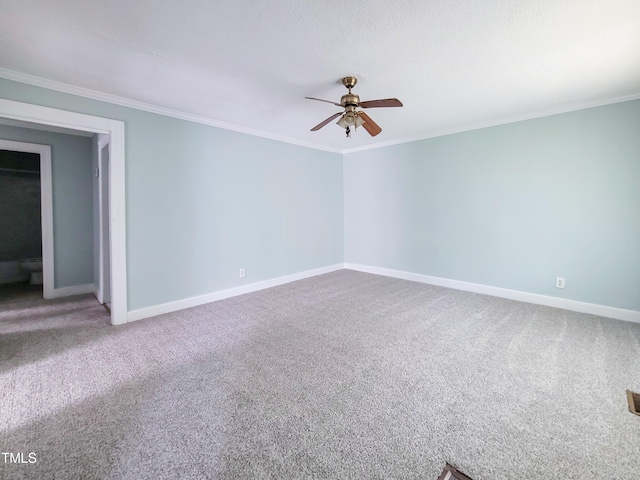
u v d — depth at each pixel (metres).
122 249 2.95
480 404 1.74
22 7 1.55
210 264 3.67
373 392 1.85
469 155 3.96
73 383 1.95
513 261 3.69
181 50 2.00
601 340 2.56
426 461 1.34
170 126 3.25
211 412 1.67
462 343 2.52
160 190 3.21
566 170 3.25
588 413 1.66
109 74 2.35
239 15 1.63
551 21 1.69
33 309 3.41
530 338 2.61
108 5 1.54
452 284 4.25
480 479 1.25
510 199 3.65
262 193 4.21
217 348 2.44
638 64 2.21
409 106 3.12
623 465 1.32
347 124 2.38
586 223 3.17
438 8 1.58
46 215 3.81
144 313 3.13
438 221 4.34
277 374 2.06
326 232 5.27
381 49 1.99
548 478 1.25
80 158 4.02
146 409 1.70
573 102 3.03
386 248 5.02
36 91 2.44
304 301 3.68
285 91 2.68
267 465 1.33
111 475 1.27
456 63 2.19
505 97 2.88
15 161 4.75
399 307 3.43
